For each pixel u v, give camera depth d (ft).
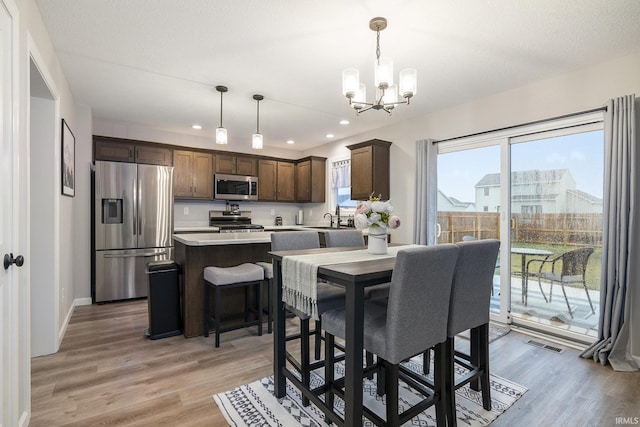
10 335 4.84
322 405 5.37
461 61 8.61
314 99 11.71
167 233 14.25
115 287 13.10
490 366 7.85
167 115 13.75
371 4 6.31
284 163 19.86
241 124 15.15
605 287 8.21
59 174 8.73
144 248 13.71
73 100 11.59
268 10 6.53
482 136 11.33
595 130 8.93
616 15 6.54
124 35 7.48
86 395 6.40
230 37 7.57
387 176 14.67
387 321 4.70
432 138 12.96
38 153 8.15
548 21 6.79
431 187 12.62
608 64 8.50
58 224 8.55
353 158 15.33
